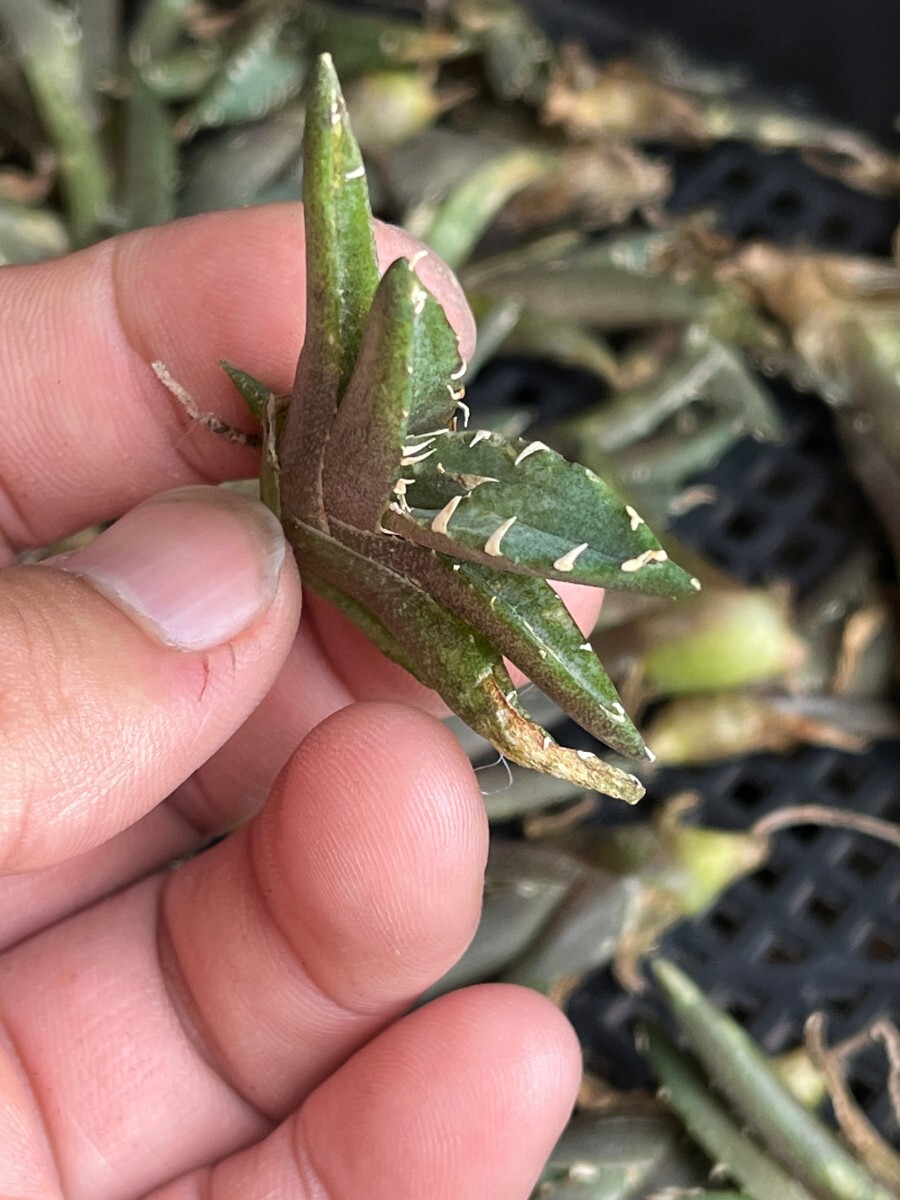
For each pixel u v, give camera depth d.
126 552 0.08
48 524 0.11
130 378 0.10
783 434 0.15
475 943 0.12
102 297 0.10
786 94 0.17
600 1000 0.13
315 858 0.08
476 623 0.07
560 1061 0.09
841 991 0.13
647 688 0.14
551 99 0.16
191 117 0.15
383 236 0.10
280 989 0.09
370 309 0.06
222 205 0.15
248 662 0.08
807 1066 0.12
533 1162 0.09
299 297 0.10
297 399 0.07
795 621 0.14
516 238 0.16
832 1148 0.11
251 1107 0.10
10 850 0.08
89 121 0.15
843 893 0.13
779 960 0.13
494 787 0.12
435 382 0.07
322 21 0.16
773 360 0.15
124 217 0.15
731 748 0.13
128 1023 0.10
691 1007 0.11
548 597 0.07
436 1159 0.09
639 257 0.15
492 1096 0.09
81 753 0.07
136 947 0.10
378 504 0.07
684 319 0.15
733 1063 0.11
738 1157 0.11
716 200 0.17
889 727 0.14
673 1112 0.12
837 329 0.15
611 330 0.15
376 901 0.09
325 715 0.10
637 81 0.16
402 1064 0.09
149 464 0.10
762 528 0.15
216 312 0.10
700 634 0.13
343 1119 0.09
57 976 0.10
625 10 0.18
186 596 0.08
